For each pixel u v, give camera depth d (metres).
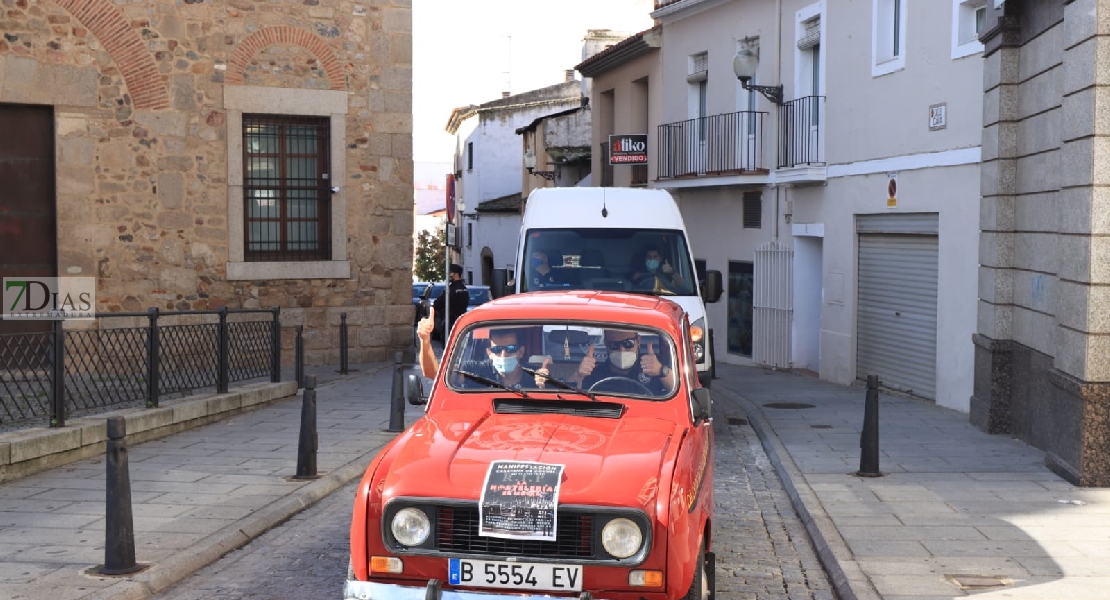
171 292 17.47
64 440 10.06
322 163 18.75
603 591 4.85
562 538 4.89
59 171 16.56
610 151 27.12
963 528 8.14
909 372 16.39
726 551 7.90
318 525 8.41
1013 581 6.77
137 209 17.17
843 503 9.03
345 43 18.66
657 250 13.02
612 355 6.15
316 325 18.73
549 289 12.71
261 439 11.82
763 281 21.70
